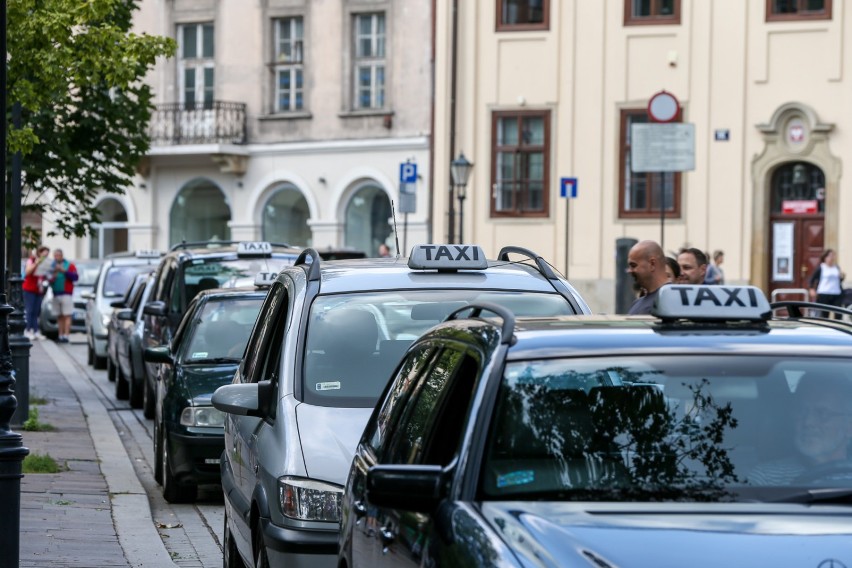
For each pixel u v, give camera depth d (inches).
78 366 1700.3
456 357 309.6
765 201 1985.7
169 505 734.5
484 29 2118.6
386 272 498.0
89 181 1245.7
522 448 271.4
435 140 2161.7
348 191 2257.6
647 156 1583.4
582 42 2071.9
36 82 925.8
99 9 912.9
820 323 314.3
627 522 246.7
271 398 457.1
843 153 1946.4
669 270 647.8
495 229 2117.4
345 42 2247.8
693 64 2021.4
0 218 489.4
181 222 2401.6
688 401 280.4
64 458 859.4
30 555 569.9
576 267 2074.3
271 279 827.4
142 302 1242.0
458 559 244.7
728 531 241.0
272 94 2317.9
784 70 1978.3
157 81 2378.2
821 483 268.4
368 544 313.4
